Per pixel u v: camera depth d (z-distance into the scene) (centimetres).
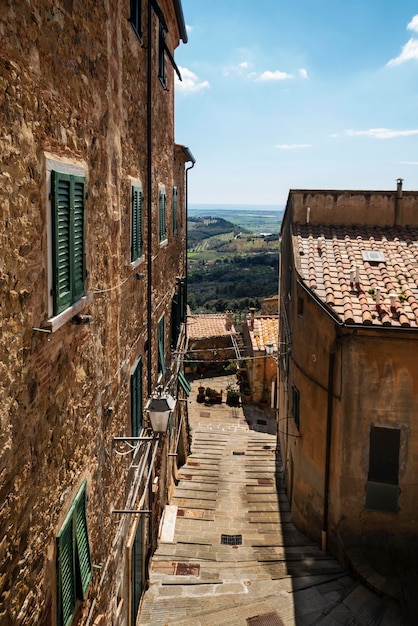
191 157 1669
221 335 3222
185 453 1795
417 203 1477
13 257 327
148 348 927
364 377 1044
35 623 386
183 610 930
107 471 632
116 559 704
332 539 1131
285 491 1512
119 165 658
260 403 2575
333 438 1102
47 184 379
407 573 1012
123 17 683
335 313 1049
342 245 1376
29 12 346
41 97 371
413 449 1044
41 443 393
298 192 1502
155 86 1009
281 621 898
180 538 1211
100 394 584
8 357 325
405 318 1012
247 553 1145
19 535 353
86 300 478
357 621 895
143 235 891
